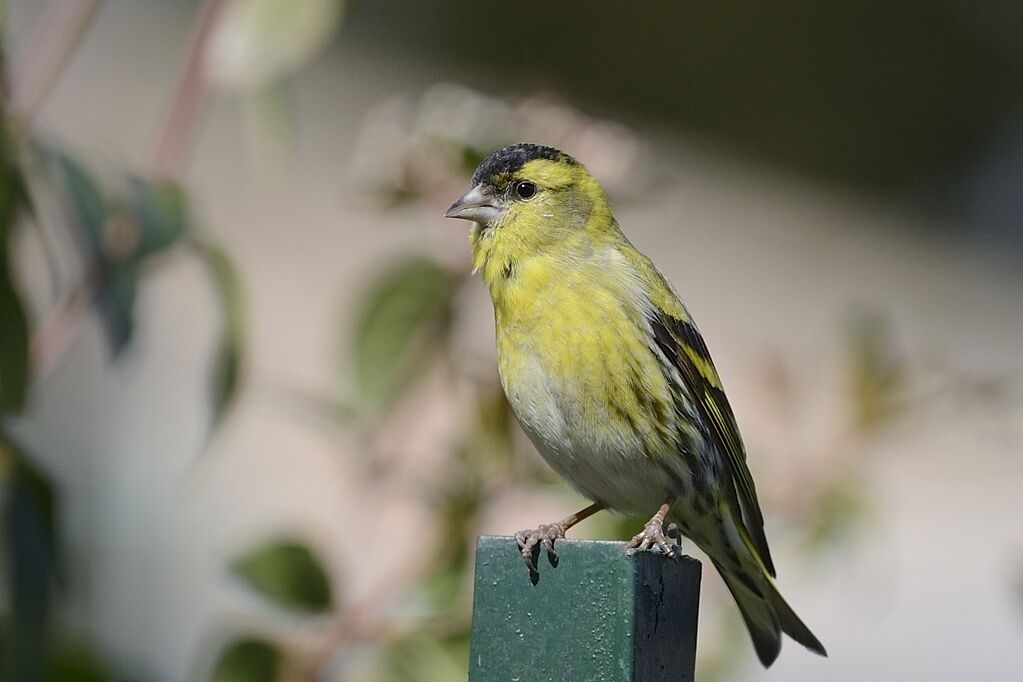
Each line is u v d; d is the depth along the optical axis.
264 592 8.56
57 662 8.69
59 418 14.58
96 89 21.75
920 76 31.98
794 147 31.61
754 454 10.44
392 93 26.97
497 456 9.20
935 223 31.20
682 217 27.09
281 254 20.75
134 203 8.16
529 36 30.22
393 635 8.55
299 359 18.27
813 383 11.12
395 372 9.28
